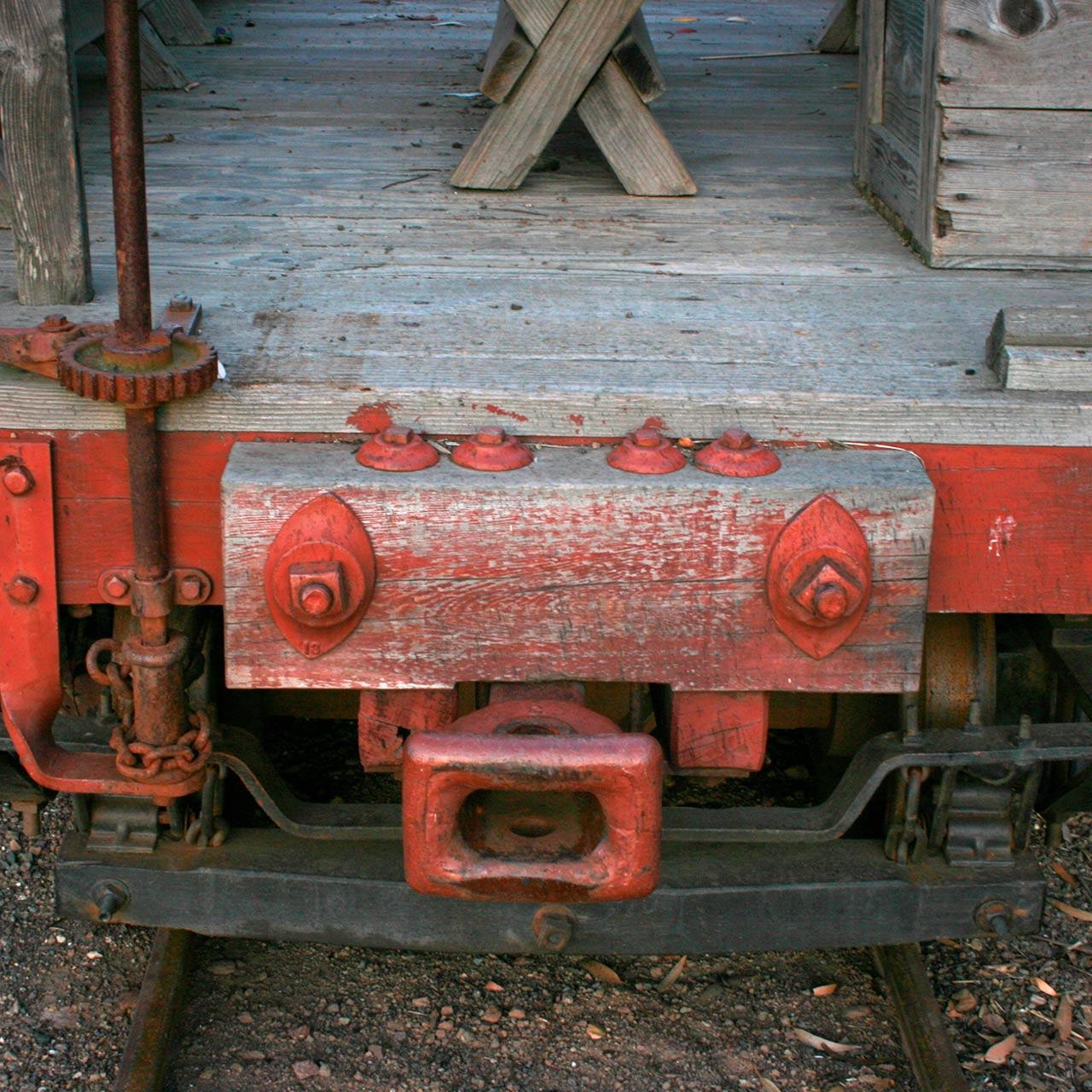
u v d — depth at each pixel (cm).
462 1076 265
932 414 215
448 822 186
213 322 247
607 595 203
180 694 213
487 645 205
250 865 250
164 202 342
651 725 250
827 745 289
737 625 204
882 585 203
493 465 205
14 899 316
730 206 351
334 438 216
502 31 405
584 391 215
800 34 638
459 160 399
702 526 200
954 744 247
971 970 300
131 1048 250
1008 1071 270
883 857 258
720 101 492
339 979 291
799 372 226
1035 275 290
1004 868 255
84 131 422
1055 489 218
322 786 349
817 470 207
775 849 261
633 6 341
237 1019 278
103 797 252
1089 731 253
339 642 203
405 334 244
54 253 250
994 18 273
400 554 200
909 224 314
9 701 215
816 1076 266
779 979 295
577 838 195
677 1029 280
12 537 217
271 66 545
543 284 280
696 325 253
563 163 401
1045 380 218
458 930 250
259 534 199
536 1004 287
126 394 194
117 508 217
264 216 331
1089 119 279
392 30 639
